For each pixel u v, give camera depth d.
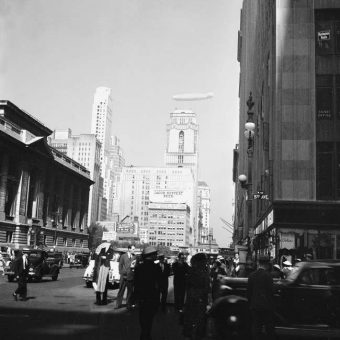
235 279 10.83
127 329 11.27
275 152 26.05
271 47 29.75
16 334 9.98
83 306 16.28
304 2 27.30
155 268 8.84
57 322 12.05
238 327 9.88
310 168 25.52
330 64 26.69
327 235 24.30
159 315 14.77
